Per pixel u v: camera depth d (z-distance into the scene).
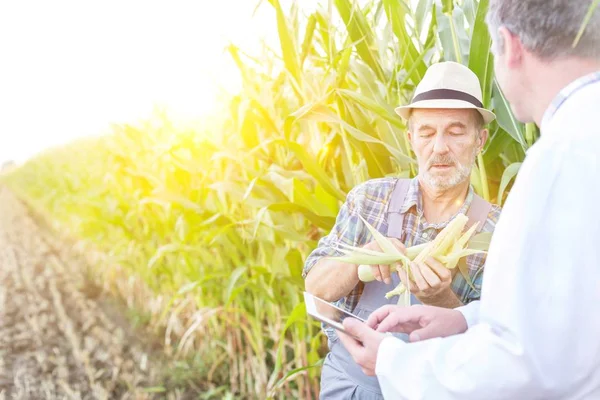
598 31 0.84
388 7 2.01
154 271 5.34
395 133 2.04
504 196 2.08
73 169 8.98
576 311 0.77
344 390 1.54
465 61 1.94
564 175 0.80
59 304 5.55
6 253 9.80
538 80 0.91
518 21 0.89
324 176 2.17
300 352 3.01
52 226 12.49
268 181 2.65
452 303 1.36
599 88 0.84
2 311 5.94
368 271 1.40
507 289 0.81
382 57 2.16
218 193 3.35
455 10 2.00
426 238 1.46
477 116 1.41
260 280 3.33
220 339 4.06
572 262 0.77
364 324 1.10
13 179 22.39
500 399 0.81
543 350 0.78
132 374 4.07
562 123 0.84
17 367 4.37
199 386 3.92
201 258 4.11
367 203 1.55
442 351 0.90
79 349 4.53
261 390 3.44
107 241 7.05
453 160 1.39
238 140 3.00
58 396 3.79
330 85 2.10
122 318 5.68
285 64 2.29
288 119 1.98
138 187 5.07
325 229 2.36
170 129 3.75
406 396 0.92
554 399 0.82
